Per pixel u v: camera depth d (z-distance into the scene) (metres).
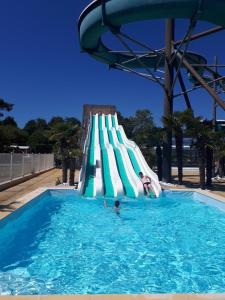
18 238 10.06
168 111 24.36
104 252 8.70
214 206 15.50
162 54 24.88
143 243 9.62
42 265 7.62
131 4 18.86
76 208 14.91
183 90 29.09
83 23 22.67
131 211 14.47
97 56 28.34
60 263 7.79
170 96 24.53
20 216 11.83
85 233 10.71
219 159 26.08
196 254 8.62
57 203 15.98
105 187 18.45
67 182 21.16
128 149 24.56
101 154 23.34
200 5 17.89
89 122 33.78
